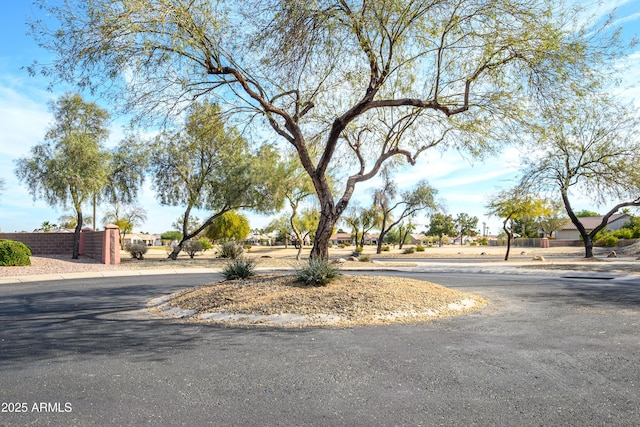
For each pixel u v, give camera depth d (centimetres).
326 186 1209
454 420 375
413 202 4834
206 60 1005
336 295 952
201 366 539
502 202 3048
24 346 646
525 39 959
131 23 852
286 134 1230
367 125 1419
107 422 372
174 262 2736
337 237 11544
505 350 606
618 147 2475
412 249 4675
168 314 940
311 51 1053
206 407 406
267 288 1036
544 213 3088
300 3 937
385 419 378
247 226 4922
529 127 1080
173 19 891
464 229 12344
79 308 1031
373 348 623
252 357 579
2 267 2120
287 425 366
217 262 2747
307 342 664
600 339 671
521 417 380
